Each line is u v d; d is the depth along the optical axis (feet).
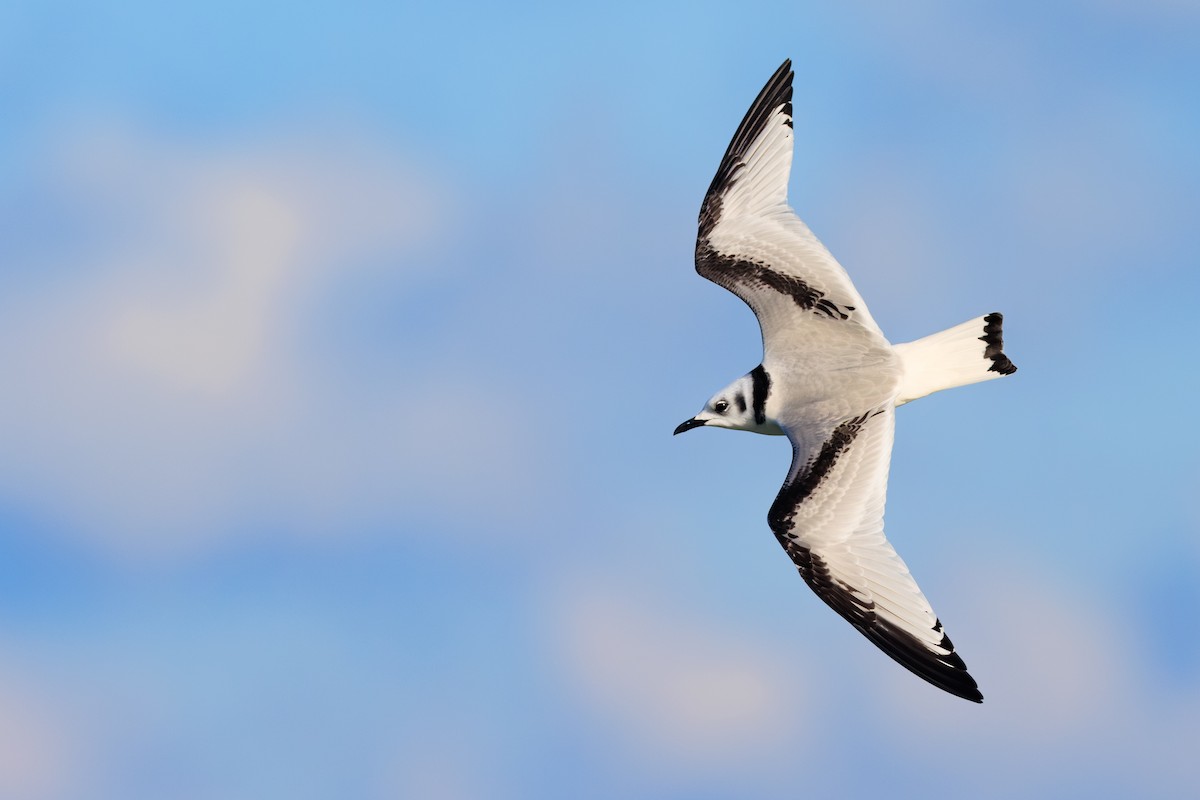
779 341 53.42
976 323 51.34
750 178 57.36
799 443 50.39
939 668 45.03
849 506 48.19
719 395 53.78
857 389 50.78
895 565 46.80
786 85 57.88
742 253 55.93
